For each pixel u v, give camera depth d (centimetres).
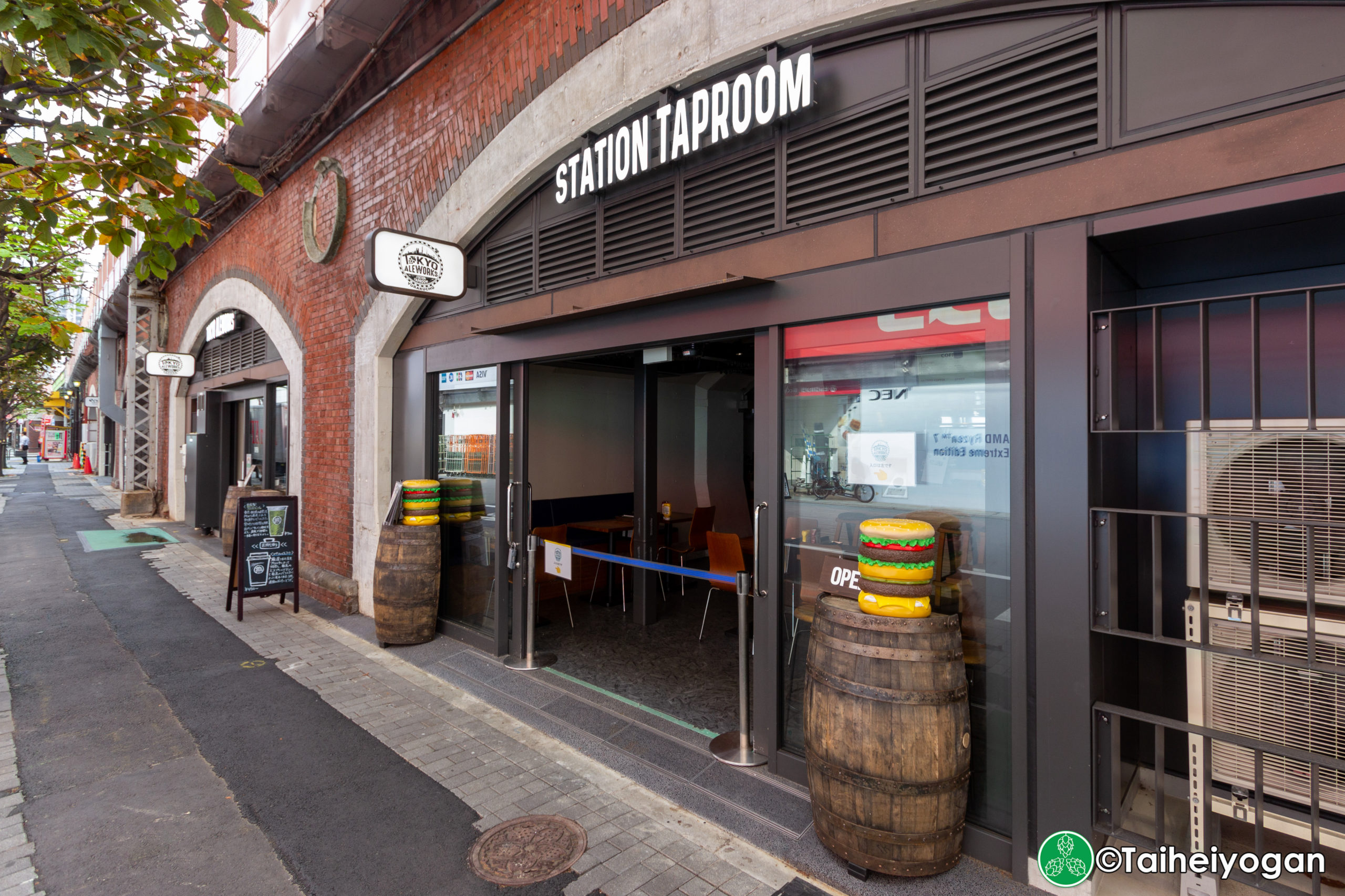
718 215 372
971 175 280
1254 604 217
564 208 471
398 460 630
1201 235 243
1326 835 221
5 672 499
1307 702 222
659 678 478
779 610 345
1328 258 263
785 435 346
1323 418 218
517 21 487
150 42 349
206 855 281
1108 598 244
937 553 292
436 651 538
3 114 322
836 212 321
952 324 288
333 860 277
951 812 255
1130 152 239
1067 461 249
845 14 304
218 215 995
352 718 416
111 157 365
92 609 681
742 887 260
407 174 595
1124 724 298
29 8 269
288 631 599
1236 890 243
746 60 355
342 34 583
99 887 261
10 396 2883
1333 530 217
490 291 530
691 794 326
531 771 350
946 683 255
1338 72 204
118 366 2178
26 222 386
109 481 2730
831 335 327
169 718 416
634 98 402
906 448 302
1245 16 220
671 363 640
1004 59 272
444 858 278
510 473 520
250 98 746
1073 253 249
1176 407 299
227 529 938
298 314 767
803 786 331
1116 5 245
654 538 623
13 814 312
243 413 1159
